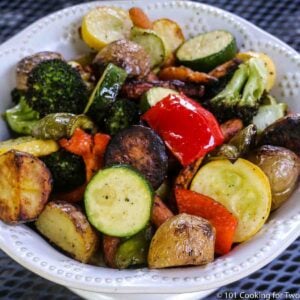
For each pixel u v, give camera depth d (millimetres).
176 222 362
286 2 587
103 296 380
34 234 387
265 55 475
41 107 438
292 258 412
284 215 390
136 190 376
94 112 423
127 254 375
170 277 348
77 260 380
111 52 444
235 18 504
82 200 399
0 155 383
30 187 379
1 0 586
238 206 390
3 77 466
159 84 439
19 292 395
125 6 507
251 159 407
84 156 405
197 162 403
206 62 475
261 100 455
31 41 482
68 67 445
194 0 586
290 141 414
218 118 438
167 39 494
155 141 390
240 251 372
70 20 494
